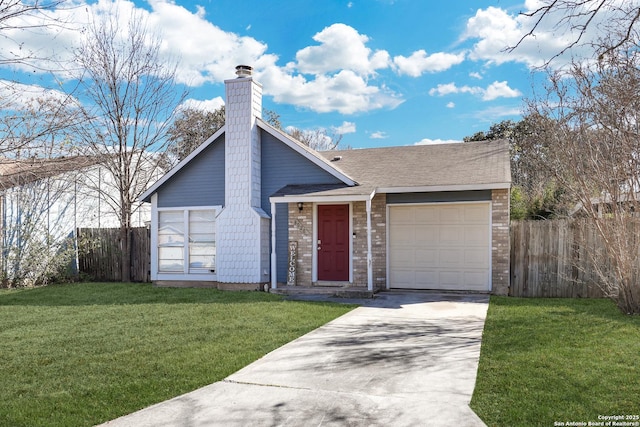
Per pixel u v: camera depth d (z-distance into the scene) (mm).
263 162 14328
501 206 12031
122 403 4801
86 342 7156
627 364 5656
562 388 4922
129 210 18594
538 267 12086
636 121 6633
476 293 12195
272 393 5031
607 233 9031
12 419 4418
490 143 15109
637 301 8805
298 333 7680
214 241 14398
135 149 19625
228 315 9227
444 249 12602
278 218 14008
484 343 6840
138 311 9812
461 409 4516
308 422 4320
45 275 15539
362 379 5406
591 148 8922
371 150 16297
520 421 4184
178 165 14531
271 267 13625
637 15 4484
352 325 8289
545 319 8445
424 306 10266
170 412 4578
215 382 5383
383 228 12969
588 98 9672
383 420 4328
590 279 11633
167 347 6809
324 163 13320
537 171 24156
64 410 4633
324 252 13500
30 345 7020
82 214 18047
